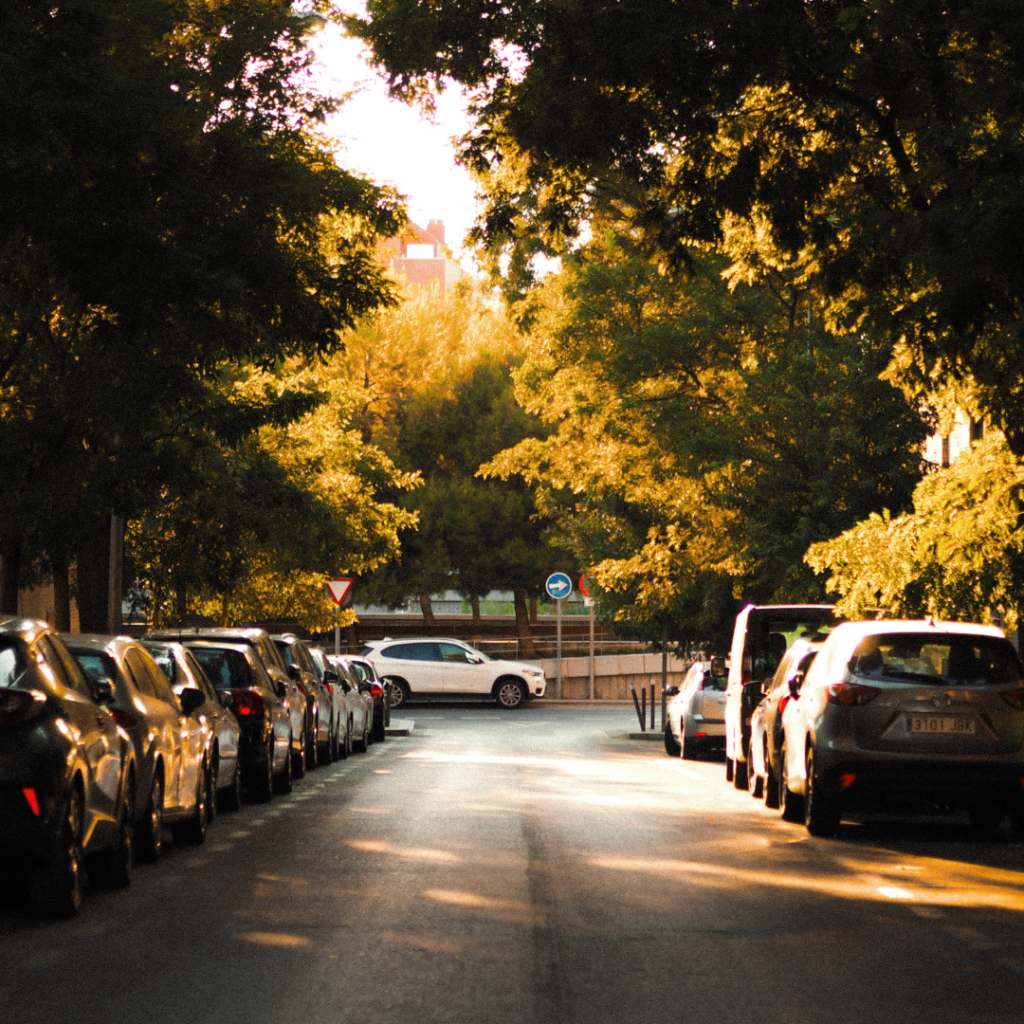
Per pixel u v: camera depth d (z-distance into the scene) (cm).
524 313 5147
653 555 4903
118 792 1661
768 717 2722
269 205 2489
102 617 3994
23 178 2116
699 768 3981
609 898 1611
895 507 4159
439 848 2061
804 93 2258
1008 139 1908
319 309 2647
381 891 1659
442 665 7962
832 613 3322
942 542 2855
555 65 2247
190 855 2002
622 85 2214
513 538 9381
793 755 2395
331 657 4684
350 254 2747
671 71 2147
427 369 9481
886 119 2311
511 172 2527
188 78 2469
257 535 4372
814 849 2077
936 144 1961
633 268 4894
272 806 2759
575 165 2383
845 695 2205
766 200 2427
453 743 5303
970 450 2928
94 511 2936
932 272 1875
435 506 9194
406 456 9450
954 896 1644
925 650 2230
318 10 2623
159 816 1938
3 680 1470
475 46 2350
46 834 1435
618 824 2388
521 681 7988
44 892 1462
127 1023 1048
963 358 2131
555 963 1261
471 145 2436
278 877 1777
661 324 4775
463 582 9494
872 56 2205
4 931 1412
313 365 2800
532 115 2305
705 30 2103
